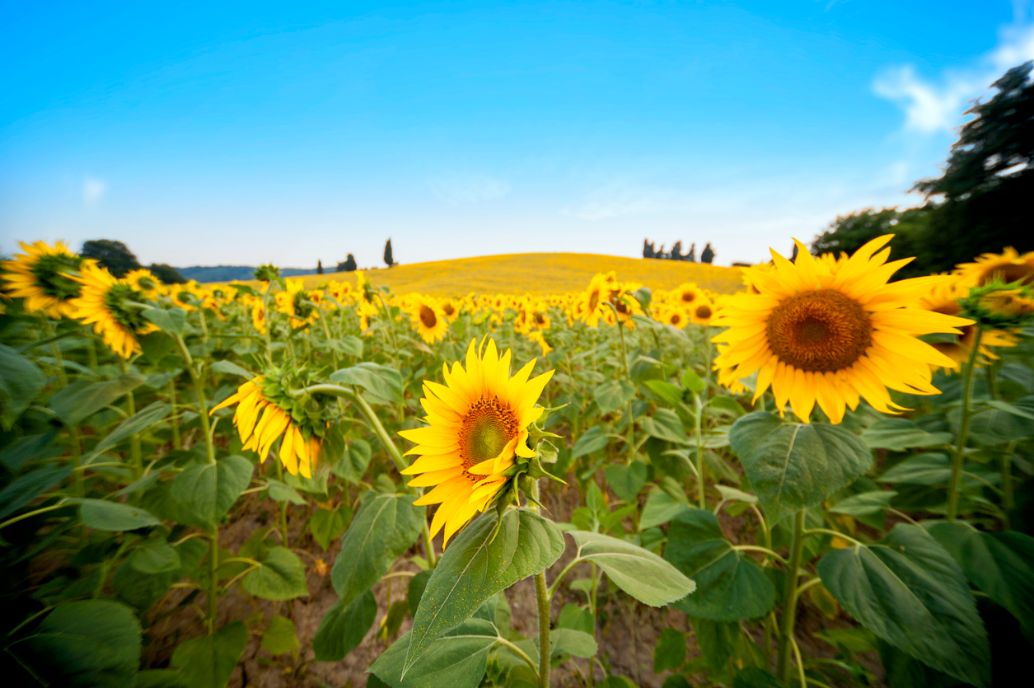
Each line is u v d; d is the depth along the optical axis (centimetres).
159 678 196
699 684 270
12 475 242
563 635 192
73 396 223
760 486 169
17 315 313
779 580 254
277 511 435
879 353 204
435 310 661
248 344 536
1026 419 192
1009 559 165
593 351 482
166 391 394
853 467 163
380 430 203
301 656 294
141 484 234
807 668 266
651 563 147
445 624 104
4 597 171
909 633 154
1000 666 177
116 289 286
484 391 149
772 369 226
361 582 175
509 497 120
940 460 247
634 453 335
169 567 231
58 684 132
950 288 262
